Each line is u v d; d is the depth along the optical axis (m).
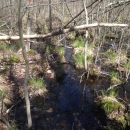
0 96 4.77
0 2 10.43
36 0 8.48
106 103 4.82
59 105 5.04
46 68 6.96
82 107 5.01
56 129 4.18
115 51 8.45
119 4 3.24
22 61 7.22
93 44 8.65
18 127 4.08
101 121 4.49
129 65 7.02
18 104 4.84
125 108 4.75
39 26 12.65
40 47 8.91
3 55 7.20
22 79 5.98
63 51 8.15
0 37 3.02
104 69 7.16
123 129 4.27
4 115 4.33
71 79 6.47
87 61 7.34
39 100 5.16
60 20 12.73
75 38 11.04
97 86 6.08
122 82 6.16
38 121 4.35
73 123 4.40
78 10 12.39
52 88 5.82
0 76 5.78
